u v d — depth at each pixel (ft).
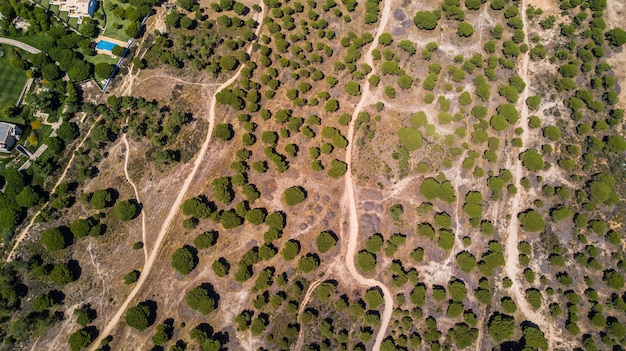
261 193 301.22
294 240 290.76
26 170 298.15
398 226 296.10
